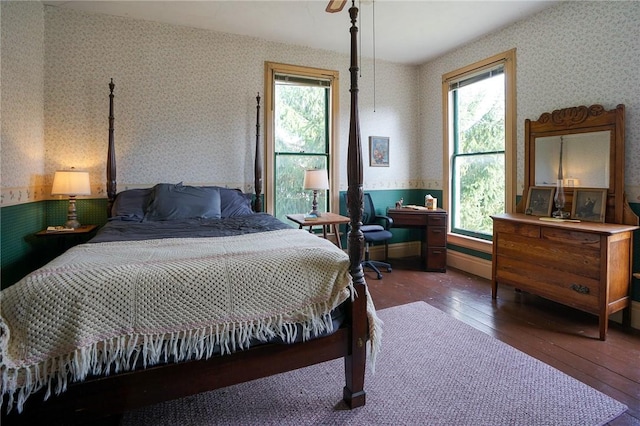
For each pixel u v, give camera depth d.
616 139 2.56
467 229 4.07
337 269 1.55
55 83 3.10
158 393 1.28
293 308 1.46
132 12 3.20
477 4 3.00
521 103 3.33
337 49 4.10
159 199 3.02
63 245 3.14
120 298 1.22
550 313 2.74
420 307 2.87
